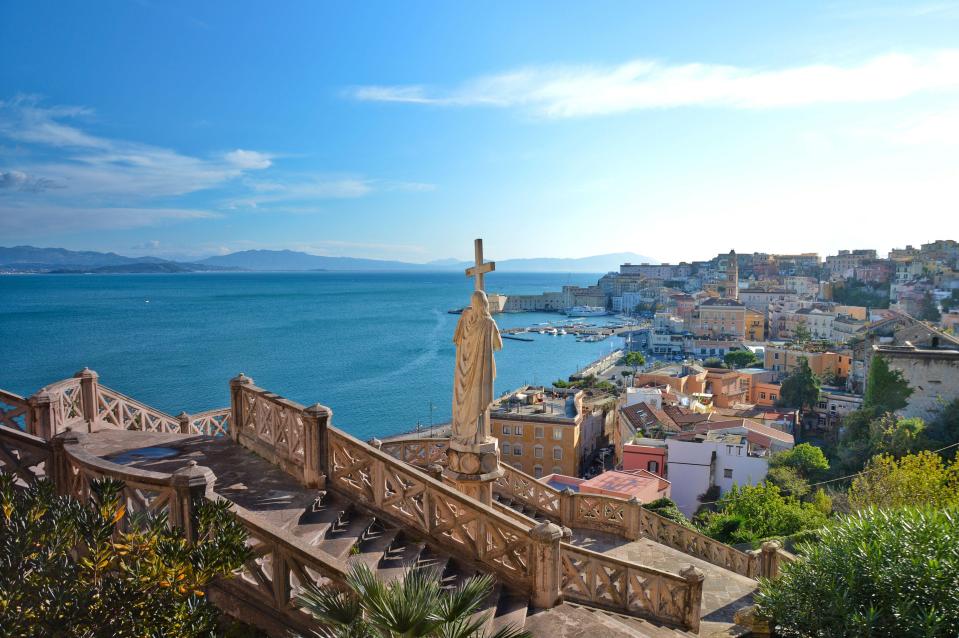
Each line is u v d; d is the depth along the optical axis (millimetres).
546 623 8266
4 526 5082
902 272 190000
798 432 78375
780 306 189750
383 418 92938
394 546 9016
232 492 9547
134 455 11328
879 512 11172
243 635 7000
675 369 109188
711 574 15367
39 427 11727
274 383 112438
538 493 17625
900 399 50688
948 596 9102
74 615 4723
